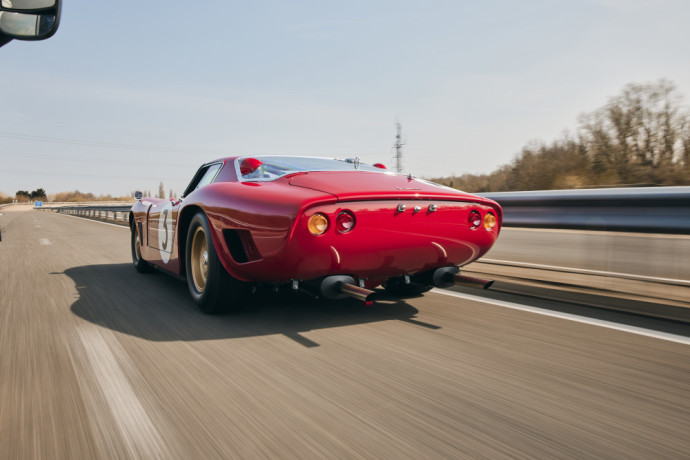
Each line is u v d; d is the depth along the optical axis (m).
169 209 3.76
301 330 2.70
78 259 6.24
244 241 2.62
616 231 4.04
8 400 1.75
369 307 3.27
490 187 26.44
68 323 2.86
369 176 2.91
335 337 2.56
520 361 2.20
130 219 5.05
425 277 3.10
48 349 2.35
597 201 4.20
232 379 1.95
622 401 1.77
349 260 2.51
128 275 4.83
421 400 1.76
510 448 1.42
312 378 1.97
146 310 3.20
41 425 1.55
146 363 2.14
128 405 1.70
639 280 3.68
